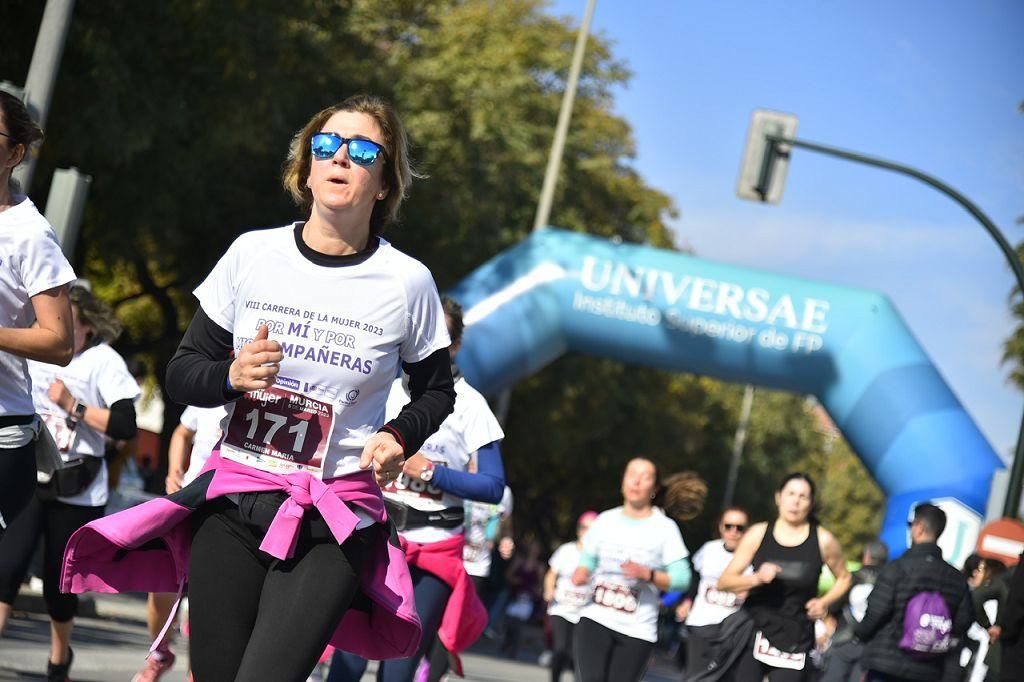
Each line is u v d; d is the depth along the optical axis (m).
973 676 12.66
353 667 5.98
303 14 21.23
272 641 3.73
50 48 12.28
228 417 3.94
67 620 7.45
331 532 3.86
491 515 11.23
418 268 4.00
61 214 11.82
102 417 7.24
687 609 11.95
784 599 8.84
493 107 31.59
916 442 20.22
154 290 26.61
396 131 4.05
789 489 8.89
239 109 20.27
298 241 3.97
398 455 3.89
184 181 21.08
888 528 20.27
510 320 20.80
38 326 4.85
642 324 20.81
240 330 3.95
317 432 3.89
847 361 20.67
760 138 19.16
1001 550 13.37
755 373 20.94
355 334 3.92
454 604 6.74
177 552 3.97
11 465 4.97
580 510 45.38
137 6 18.66
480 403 7.06
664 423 41.78
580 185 35.91
